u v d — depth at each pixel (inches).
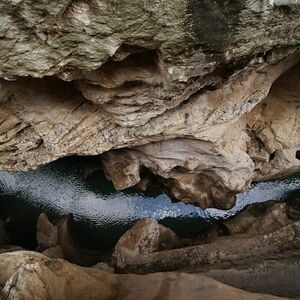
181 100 281.1
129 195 439.2
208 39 209.0
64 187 440.5
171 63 224.4
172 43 208.8
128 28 197.6
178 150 353.7
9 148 312.2
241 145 369.4
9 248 373.4
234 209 428.1
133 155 370.0
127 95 266.2
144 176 420.5
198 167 375.9
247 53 229.0
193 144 344.5
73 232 424.2
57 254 361.4
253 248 347.3
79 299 251.6
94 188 440.5
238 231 390.6
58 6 181.2
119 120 291.6
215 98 301.1
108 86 252.2
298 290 316.5
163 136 326.6
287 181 437.1
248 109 322.7
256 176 412.8
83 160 432.5
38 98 276.7
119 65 240.8
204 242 373.7
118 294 275.6
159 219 434.3
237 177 382.6
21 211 434.0
